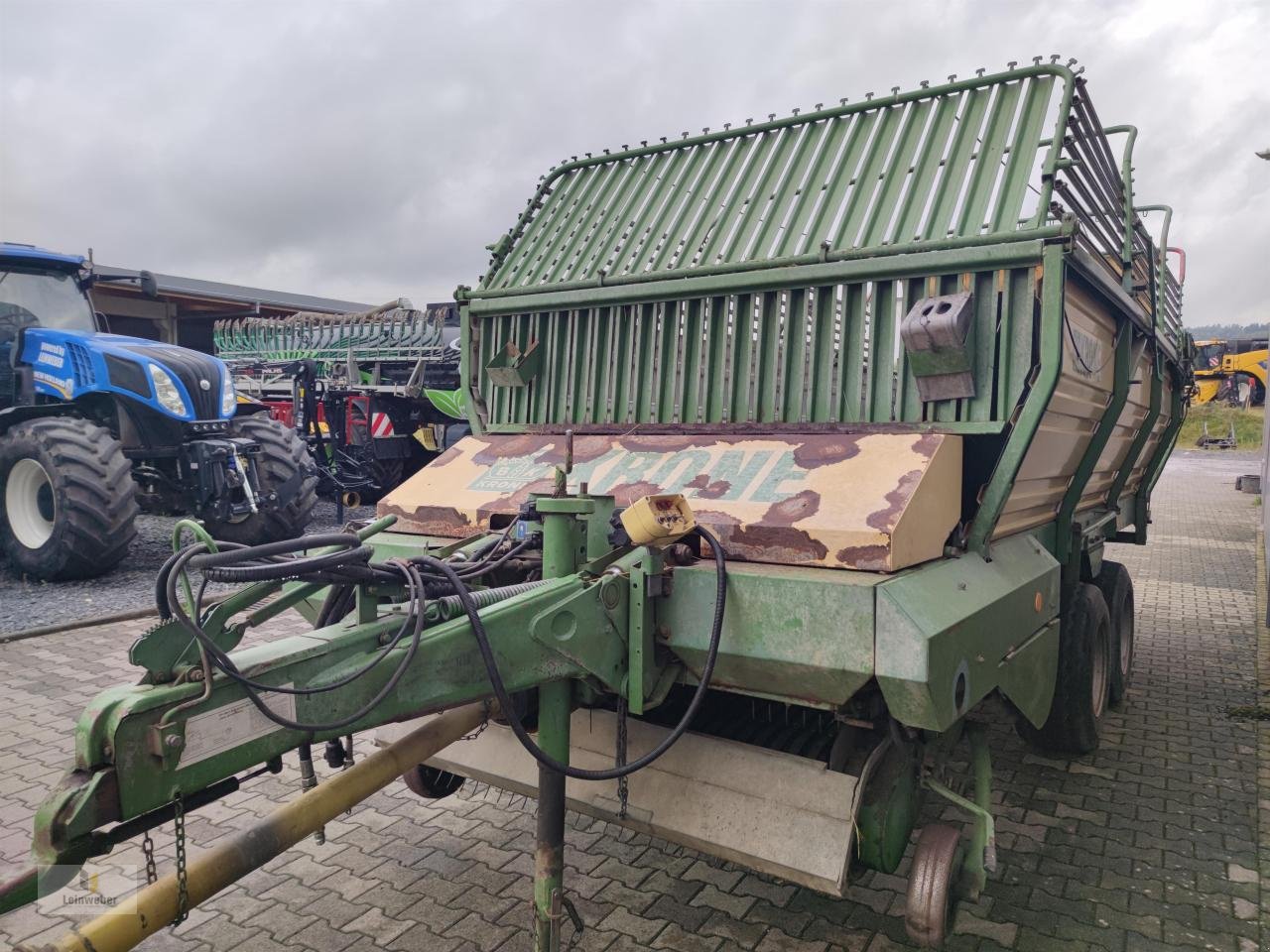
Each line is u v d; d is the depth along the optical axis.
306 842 3.74
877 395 3.36
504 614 2.45
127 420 8.36
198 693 1.88
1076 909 3.27
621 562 2.78
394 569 2.33
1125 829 3.89
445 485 3.77
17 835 3.69
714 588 2.72
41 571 7.85
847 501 2.84
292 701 2.06
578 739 3.17
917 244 3.24
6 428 8.59
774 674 2.67
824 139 3.97
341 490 11.56
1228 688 5.86
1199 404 36.81
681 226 4.01
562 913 2.71
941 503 2.98
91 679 5.56
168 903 1.96
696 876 3.46
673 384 3.81
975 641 2.71
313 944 3.05
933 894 2.66
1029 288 3.08
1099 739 4.81
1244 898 3.35
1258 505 16.80
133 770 1.78
